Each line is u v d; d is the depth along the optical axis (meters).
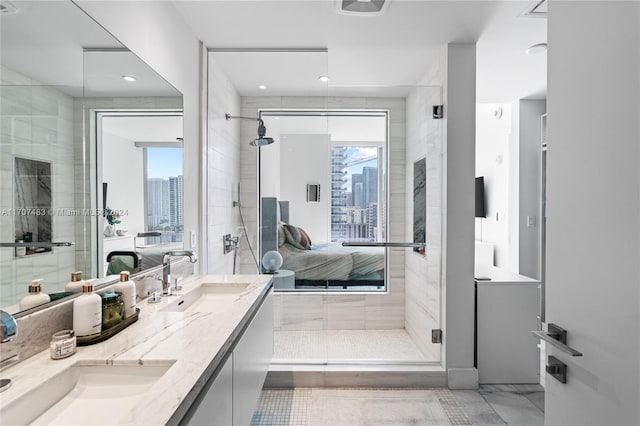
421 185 2.76
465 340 2.54
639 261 0.75
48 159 1.14
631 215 0.76
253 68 2.73
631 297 0.77
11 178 1.00
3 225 0.97
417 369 2.56
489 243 4.59
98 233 1.39
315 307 2.91
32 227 1.07
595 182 0.87
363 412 2.22
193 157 2.33
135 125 1.65
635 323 0.76
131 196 1.62
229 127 2.80
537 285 2.59
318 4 2.03
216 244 2.66
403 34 2.38
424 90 2.71
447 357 2.54
